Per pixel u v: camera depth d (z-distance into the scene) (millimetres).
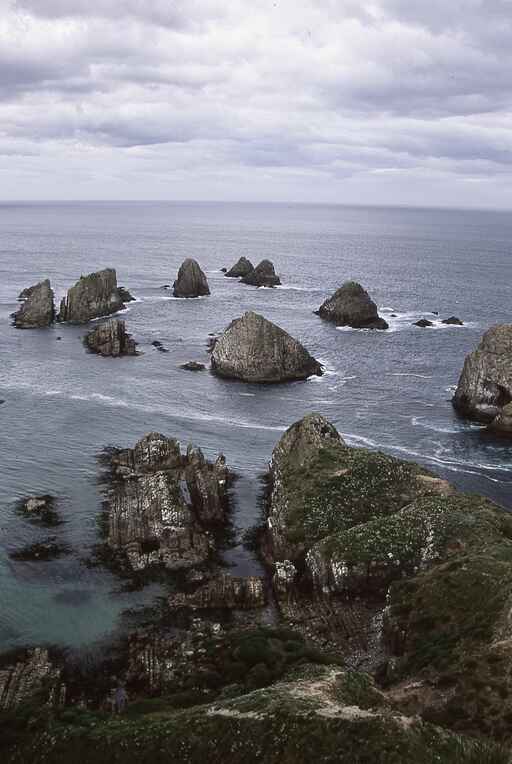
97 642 61750
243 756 42062
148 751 43781
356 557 69188
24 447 103750
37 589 69188
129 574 72375
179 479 93062
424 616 58500
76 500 87438
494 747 41688
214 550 78312
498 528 74062
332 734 42094
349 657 59875
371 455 90438
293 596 69812
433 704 47906
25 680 56312
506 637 51438
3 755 45969
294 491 84500
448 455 107188
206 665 57250
